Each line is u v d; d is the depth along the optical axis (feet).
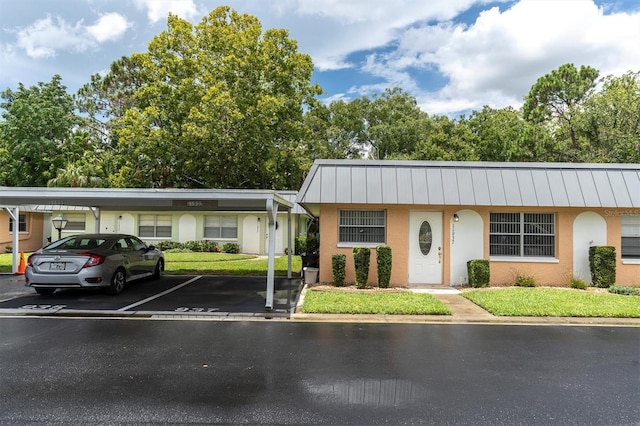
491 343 20.65
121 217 76.38
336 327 23.70
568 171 36.96
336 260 36.65
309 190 36.68
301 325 24.12
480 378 15.83
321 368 16.76
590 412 12.96
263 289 36.24
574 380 15.69
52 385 14.69
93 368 16.48
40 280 30.27
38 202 36.70
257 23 80.38
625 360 18.11
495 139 96.78
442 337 21.72
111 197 29.99
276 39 77.25
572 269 37.37
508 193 36.11
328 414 12.62
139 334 21.76
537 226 38.24
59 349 18.98
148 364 17.02
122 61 103.04
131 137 74.02
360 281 35.99
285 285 38.75
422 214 38.50
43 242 79.92
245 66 72.79
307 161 86.63
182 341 20.53
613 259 35.83
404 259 37.86
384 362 17.60
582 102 85.15
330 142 121.60
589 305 28.43
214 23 78.07
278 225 74.84
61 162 91.91
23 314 26.17
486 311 27.63
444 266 37.93
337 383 15.16
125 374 15.85
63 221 49.16
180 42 75.72
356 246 38.11
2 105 92.84
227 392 14.23
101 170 85.71
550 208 37.14
